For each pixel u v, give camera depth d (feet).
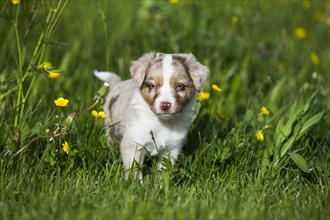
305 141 22.00
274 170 20.33
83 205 16.44
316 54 35.19
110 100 22.36
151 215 15.92
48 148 19.53
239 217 16.21
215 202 17.48
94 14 33.88
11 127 20.45
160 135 20.42
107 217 15.75
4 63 28.17
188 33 32.17
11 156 19.25
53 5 21.53
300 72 32.07
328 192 19.17
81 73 29.25
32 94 23.45
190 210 16.20
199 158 20.07
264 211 16.79
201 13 34.58
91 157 19.72
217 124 23.27
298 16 39.75
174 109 19.30
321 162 20.97
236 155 20.66
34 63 21.09
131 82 22.11
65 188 17.79
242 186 19.17
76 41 31.76
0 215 15.78
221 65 30.99
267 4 38.09
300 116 21.81
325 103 25.86
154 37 31.89
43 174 18.84
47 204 16.43
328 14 39.88
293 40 36.22
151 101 19.63
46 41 20.80
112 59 30.76
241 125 22.88
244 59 31.42
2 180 17.72
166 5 34.53
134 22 35.58
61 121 20.45
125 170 20.10
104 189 18.12
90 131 21.59
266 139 21.80
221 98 27.22
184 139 20.97
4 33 30.04
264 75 30.66
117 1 36.24
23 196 17.30
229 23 34.47
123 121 20.81
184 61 20.13
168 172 18.17
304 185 20.04
